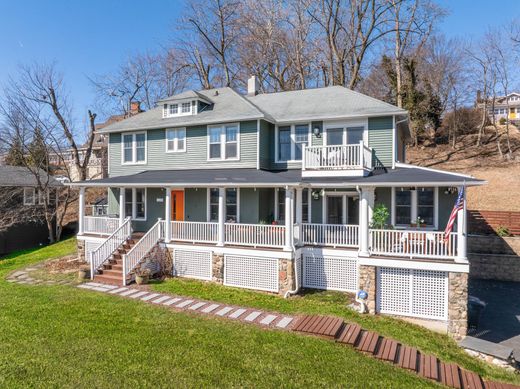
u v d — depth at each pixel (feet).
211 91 68.44
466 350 30.83
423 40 106.93
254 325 30.71
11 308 33.45
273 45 110.42
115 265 47.24
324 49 105.60
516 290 51.19
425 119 116.37
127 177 55.26
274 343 26.84
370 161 47.96
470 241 61.57
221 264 45.03
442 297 35.70
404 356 26.73
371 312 37.11
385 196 47.78
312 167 46.52
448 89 125.49
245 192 52.70
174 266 48.44
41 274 49.47
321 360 24.49
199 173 53.06
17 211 84.38
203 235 47.37
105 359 23.48
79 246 55.77
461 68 123.65
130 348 25.20
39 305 34.50
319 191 50.34
